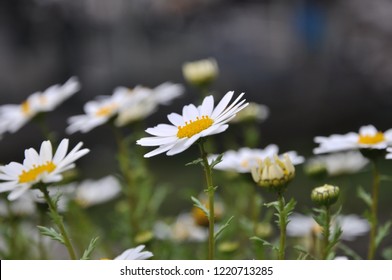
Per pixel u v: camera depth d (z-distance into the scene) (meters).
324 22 1.80
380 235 0.44
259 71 1.81
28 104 0.58
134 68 1.80
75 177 0.56
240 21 1.90
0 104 1.69
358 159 0.56
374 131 0.47
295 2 1.84
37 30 1.73
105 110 0.55
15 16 1.70
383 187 1.11
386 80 1.71
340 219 0.53
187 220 0.57
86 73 1.75
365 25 1.76
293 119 1.67
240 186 0.56
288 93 1.75
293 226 0.53
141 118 0.59
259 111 0.60
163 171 1.32
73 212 0.56
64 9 1.73
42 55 1.74
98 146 1.49
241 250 0.57
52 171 0.40
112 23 1.82
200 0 1.88
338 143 0.46
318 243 0.48
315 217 0.41
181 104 1.65
